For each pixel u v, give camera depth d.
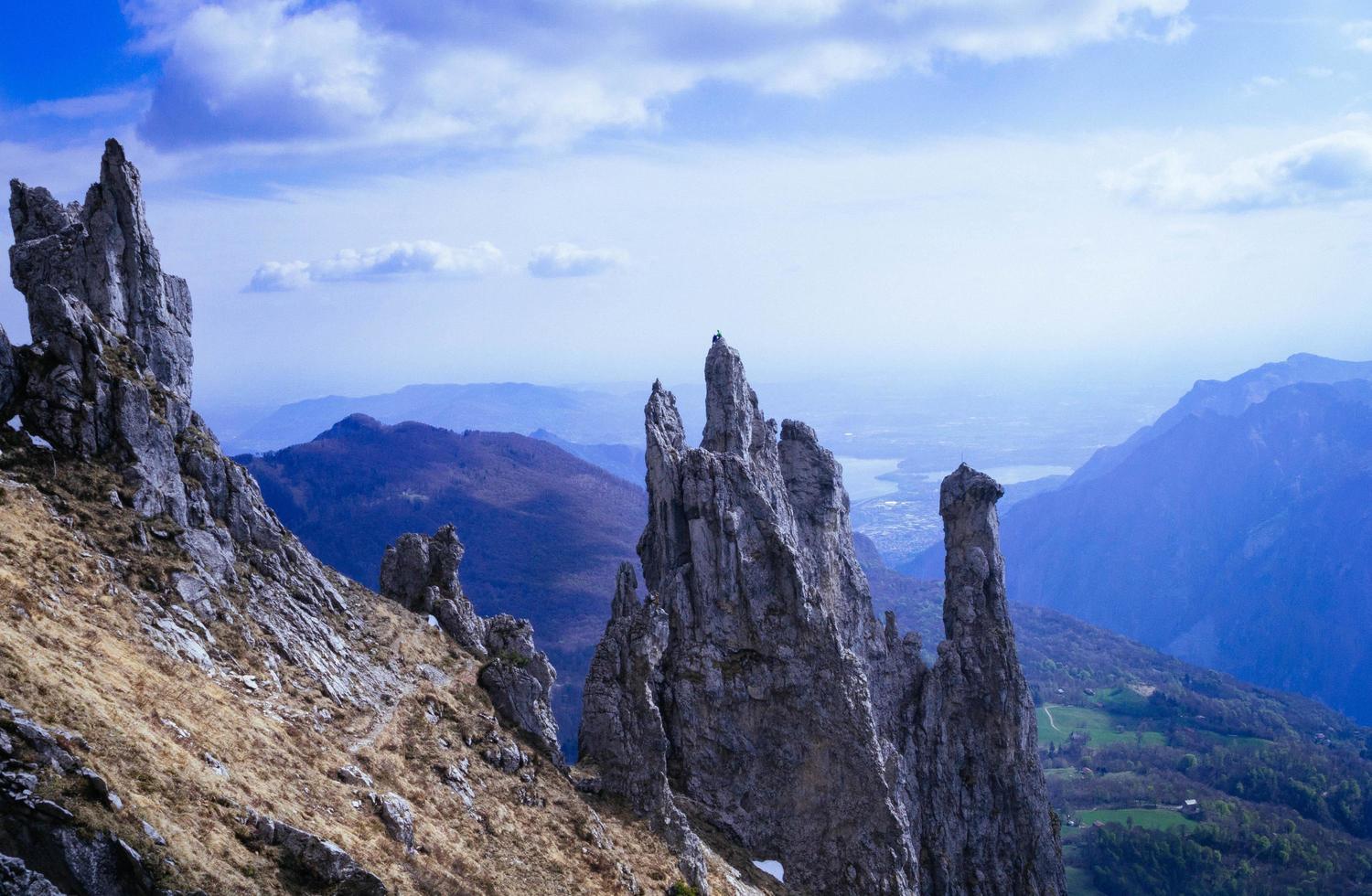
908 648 119.00
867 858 89.69
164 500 67.75
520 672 79.75
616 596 98.00
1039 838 114.31
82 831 40.69
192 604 63.12
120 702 49.97
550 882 65.19
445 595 89.25
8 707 43.03
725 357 107.81
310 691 65.81
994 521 122.25
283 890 46.72
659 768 80.88
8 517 58.66
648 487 100.94
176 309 80.25
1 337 65.25
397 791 62.88
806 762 91.12
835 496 117.56
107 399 67.81
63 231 74.69
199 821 46.38
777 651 92.31
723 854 85.75
